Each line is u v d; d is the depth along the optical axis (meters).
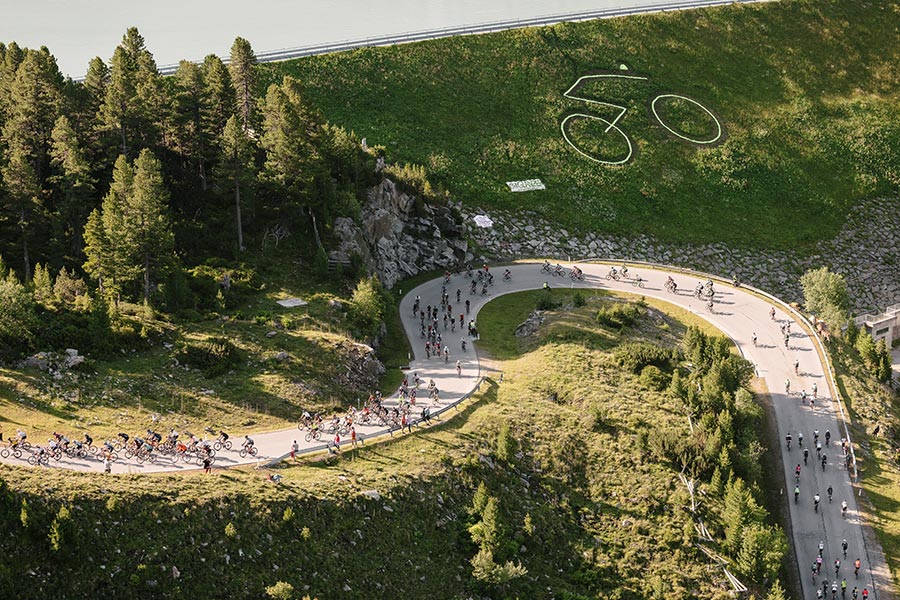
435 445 92.00
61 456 77.50
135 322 99.62
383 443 90.44
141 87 123.38
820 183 190.75
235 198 123.19
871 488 102.88
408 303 134.38
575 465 95.81
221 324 105.31
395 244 143.62
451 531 83.62
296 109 129.12
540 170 180.25
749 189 186.25
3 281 94.12
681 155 189.25
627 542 88.94
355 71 188.75
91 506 70.25
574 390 106.38
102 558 67.62
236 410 91.06
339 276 121.44
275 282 117.19
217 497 75.00
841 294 139.12
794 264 175.12
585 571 85.12
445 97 189.12
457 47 198.88
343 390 99.12
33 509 68.12
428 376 108.75
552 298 135.38
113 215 104.12
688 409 104.56
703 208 181.50
